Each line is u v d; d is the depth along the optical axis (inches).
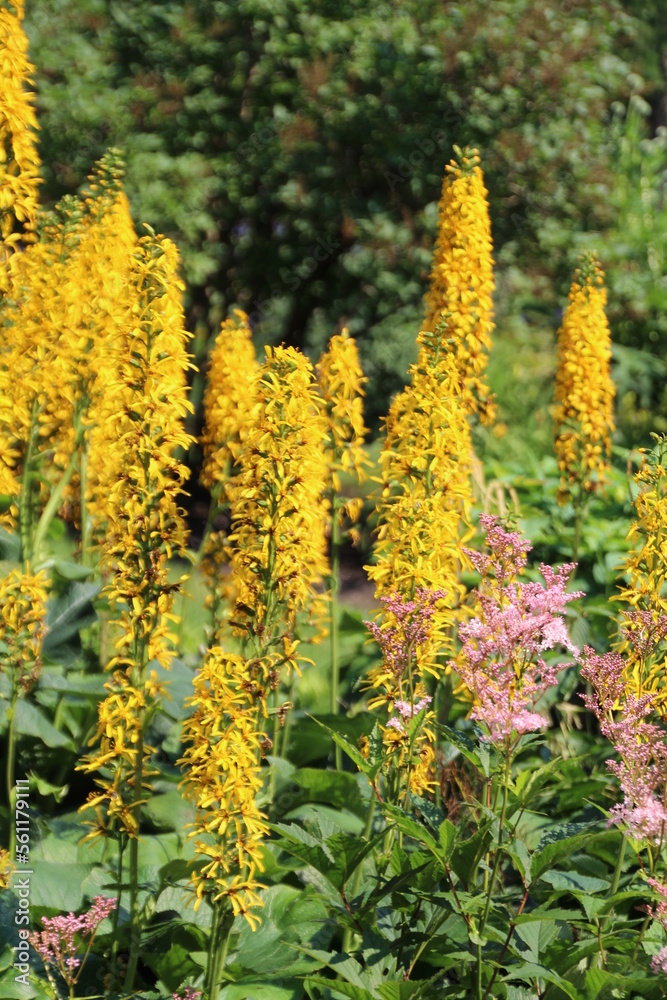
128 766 114.8
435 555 129.8
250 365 169.6
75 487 176.7
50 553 186.5
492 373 417.1
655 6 542.3
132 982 115.3
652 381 355.9
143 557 111.3
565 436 179.6
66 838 137.6
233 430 168.1
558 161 397.1
